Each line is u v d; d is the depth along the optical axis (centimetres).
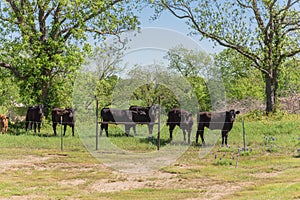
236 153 1384
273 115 2539
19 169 1163
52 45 2398
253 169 1123
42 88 2508
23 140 1700
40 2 2397
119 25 2547
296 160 1223
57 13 2481
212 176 1052
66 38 2527
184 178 1039
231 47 2844
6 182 988
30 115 2069
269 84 2864
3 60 2480
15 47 2380
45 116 2472
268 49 2780
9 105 3897
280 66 2894
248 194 845
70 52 2417
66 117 1908
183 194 881
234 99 3862
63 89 2492
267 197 794
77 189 938
